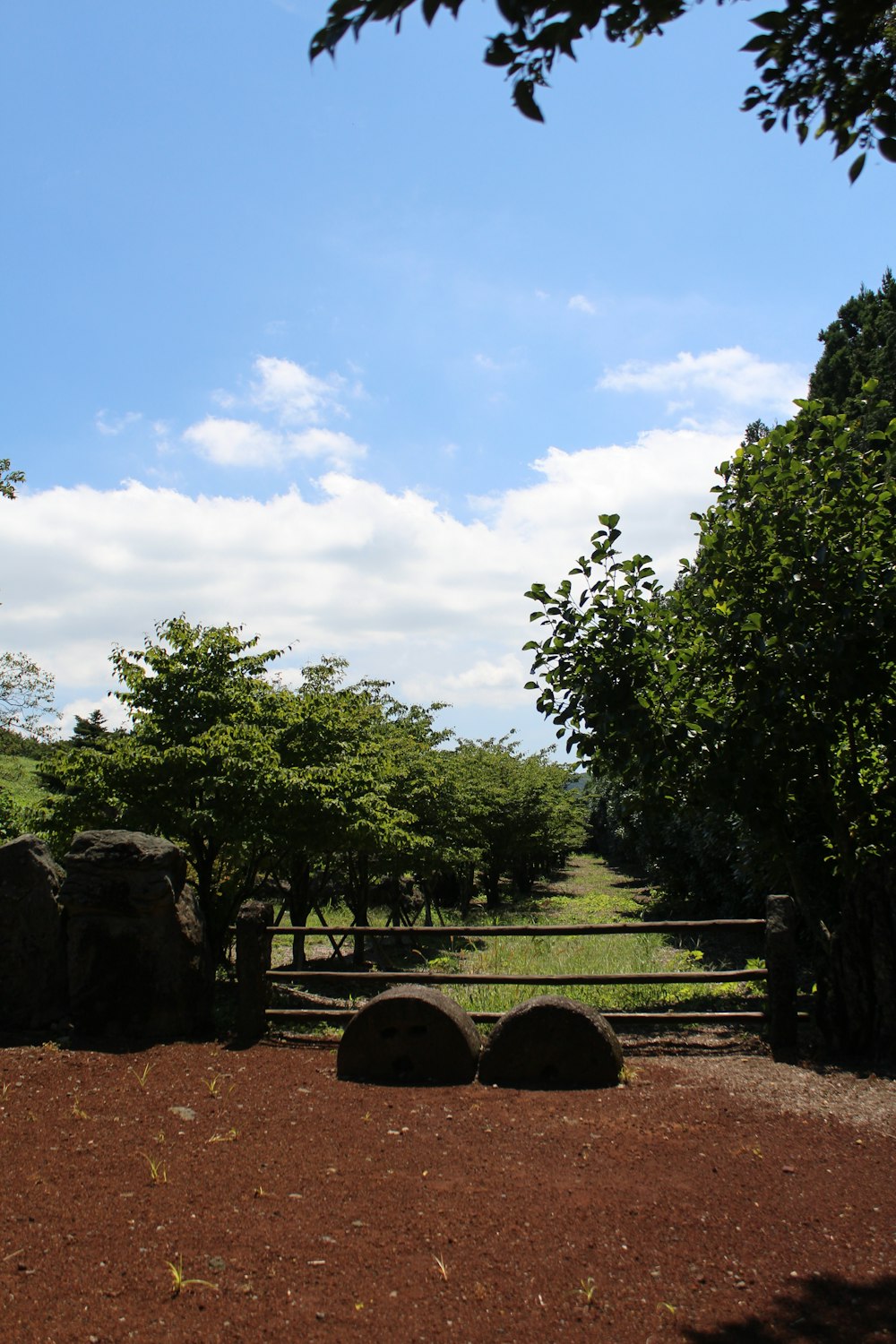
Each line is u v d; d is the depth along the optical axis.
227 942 10.23
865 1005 6.40
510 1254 3.71
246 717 9.84
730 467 7.52
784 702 6.71
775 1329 3.17
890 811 7.13
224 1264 3.60
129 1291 3.39
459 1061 6.16
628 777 7.58
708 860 14.36
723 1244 3.78
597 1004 9.01
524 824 23.58
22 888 7.16
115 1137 5.00
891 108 3.24
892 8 3.41
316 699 10.62
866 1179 4.39
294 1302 3.35
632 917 18.95
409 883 19.67
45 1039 6.90
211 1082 6.02
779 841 7.46
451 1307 3.33
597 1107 5.52
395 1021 6.25
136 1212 4.05
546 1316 3.28
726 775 6.91
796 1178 4.41
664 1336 3.16
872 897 6.47
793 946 6.62
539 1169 4.57
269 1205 4.15
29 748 15.74
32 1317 3.20
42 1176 4.44
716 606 7.10
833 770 7.59
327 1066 6.52
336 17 2.61
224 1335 3.14
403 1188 4.35
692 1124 5.20
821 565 6.64
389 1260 3.66
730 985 9.65
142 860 7.14
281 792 9.00
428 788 15.17
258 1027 7.26
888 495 6.74
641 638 7.18
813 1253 3.69
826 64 3.30
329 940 16.38
